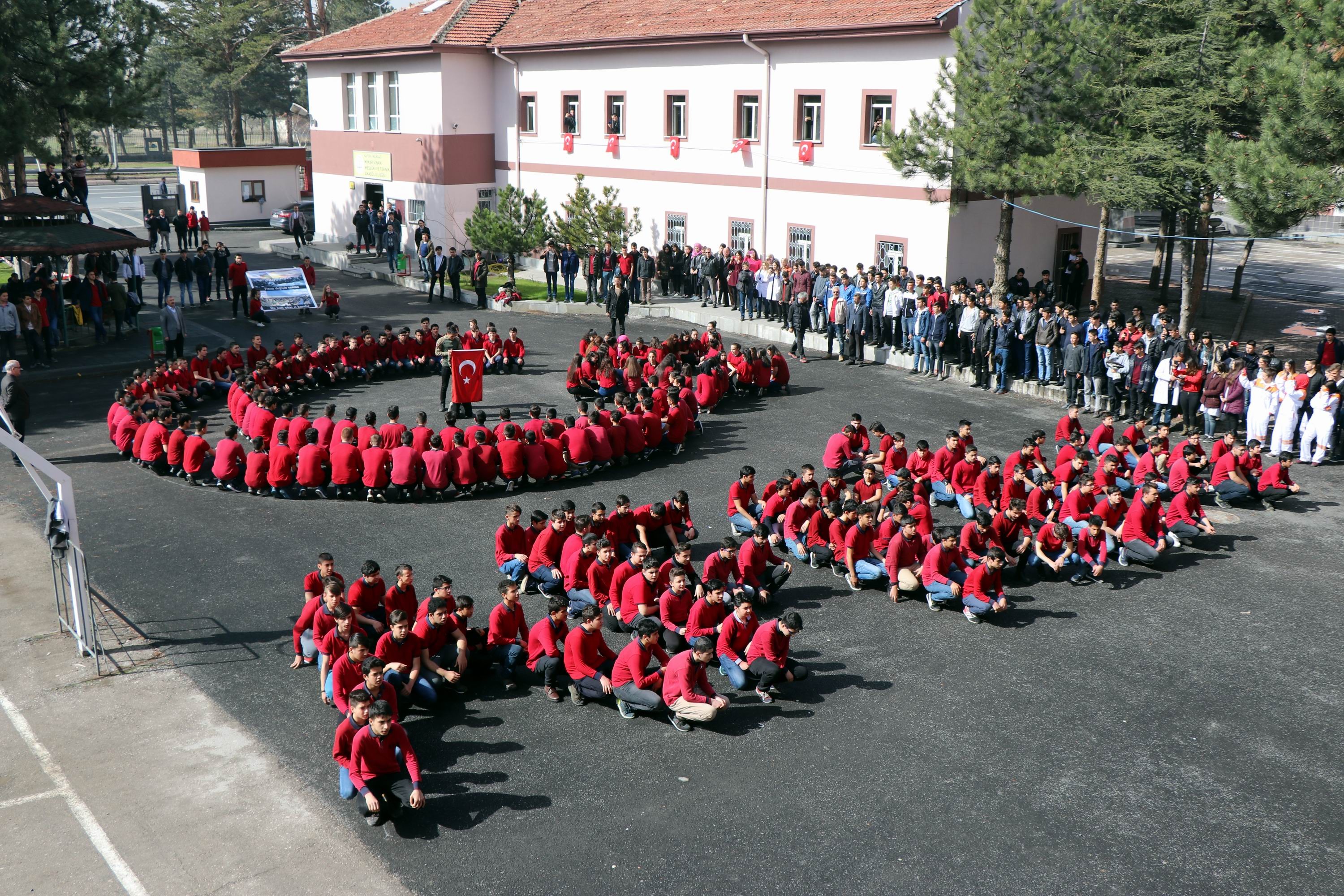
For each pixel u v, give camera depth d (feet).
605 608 44.14
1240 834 30.78
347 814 31.89
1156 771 33.91
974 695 38.65
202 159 183.73
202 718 37.32
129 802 32.53
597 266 113.19
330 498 60.64
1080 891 28.37
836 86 101.04
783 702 38.34
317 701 38.50
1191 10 78.69
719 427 72.84
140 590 47.91
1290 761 34.50
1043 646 42.52
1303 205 63.10
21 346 98.48
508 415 63.21
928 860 29.60
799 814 31.68
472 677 40.37
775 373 80.43
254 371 79.36
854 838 30.55
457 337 88.99
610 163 126.21
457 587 47.75
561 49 126.82
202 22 242.58
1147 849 30.09
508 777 33.71
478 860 29.73
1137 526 49.57
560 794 32.78
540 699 38.99
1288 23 63.72
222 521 56.90
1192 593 47.37
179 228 146.72
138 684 39.70
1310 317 107.04
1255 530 54.65
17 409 69.31
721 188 114.32
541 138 134.51
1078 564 48.32
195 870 29.48
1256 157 64.23
